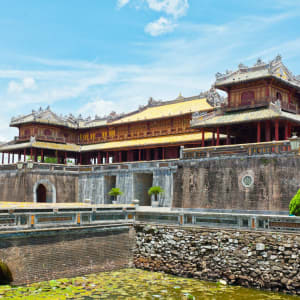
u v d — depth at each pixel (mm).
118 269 27969
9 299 18984
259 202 32250
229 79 46500
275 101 44500
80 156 77062
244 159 33906
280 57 46375
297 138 30750
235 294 21672
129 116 73250
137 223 29656
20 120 75125
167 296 20938
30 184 51406
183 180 38062
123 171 50875
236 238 24578
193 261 26031
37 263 23109
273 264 22766
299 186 30062
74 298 19922
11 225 22312
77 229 25562
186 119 62156
